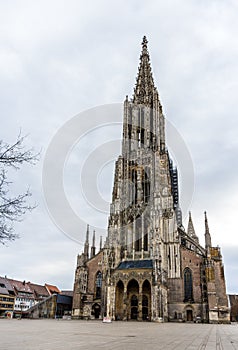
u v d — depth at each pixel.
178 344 20.50
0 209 16.62
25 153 17.58
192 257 90.44
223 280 87.31
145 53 141.88
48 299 105.12
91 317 94.06
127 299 82.19
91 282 99.00
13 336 23.52
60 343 19.05
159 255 82.69
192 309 84.50
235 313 141.88
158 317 75.19
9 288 143.88
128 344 19.44
